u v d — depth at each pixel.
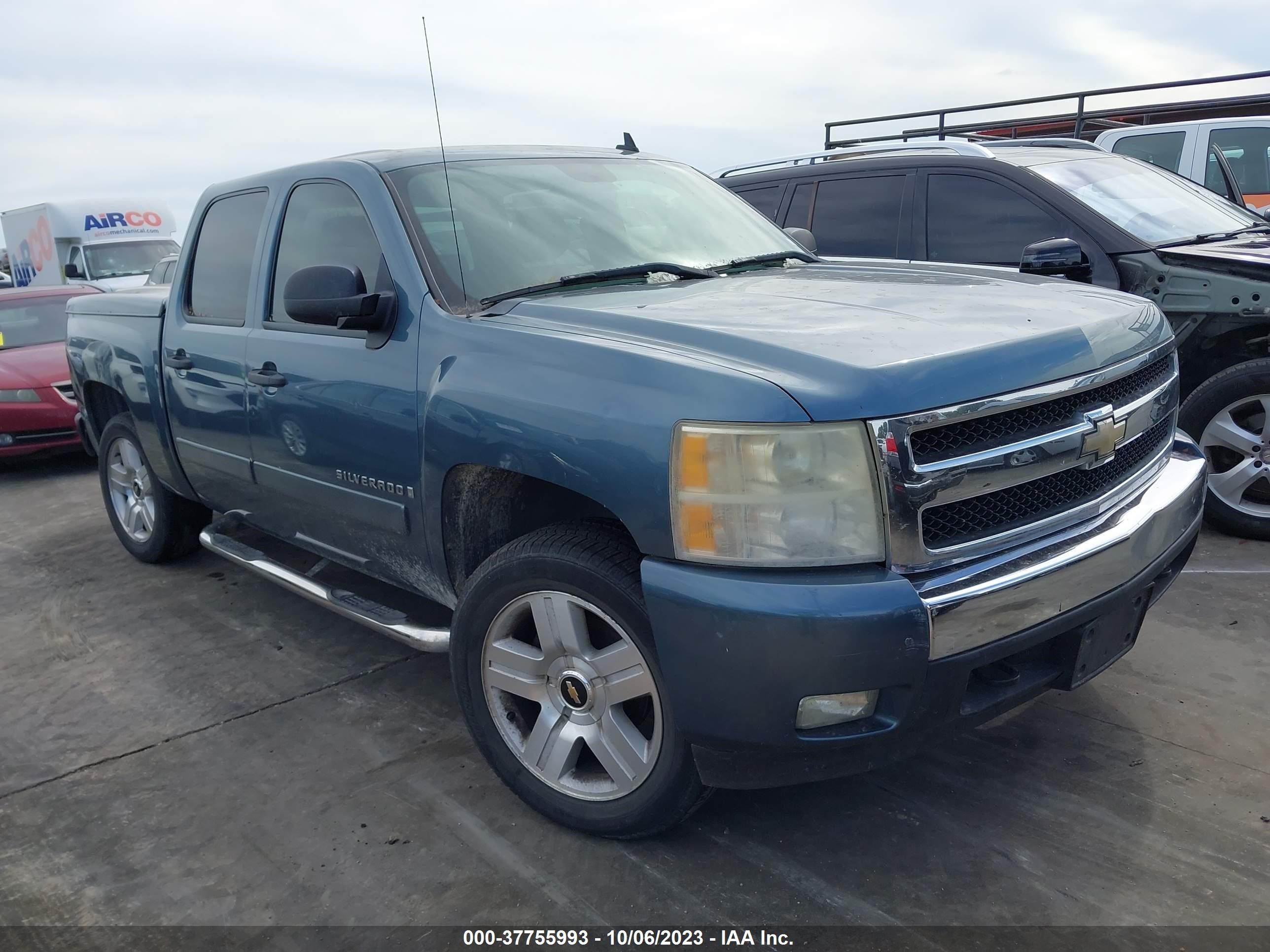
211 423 3.85
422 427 2.77
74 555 5.50
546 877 2.50
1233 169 8.45
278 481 3.53
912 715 2.13
